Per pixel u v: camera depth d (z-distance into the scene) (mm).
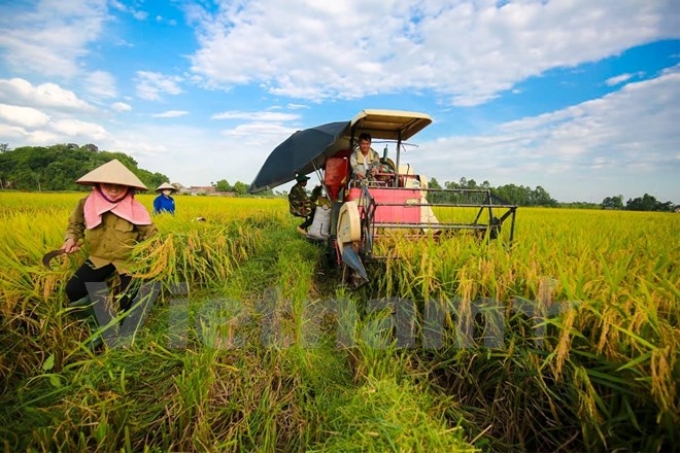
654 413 1901
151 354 2953
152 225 3738
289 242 7391
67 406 2355
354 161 5758
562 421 2289
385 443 2002
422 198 5273
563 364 2234
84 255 3836
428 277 3031
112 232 3400
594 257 3631
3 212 9109
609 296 2324
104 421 2121
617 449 1899
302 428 2354
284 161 6145
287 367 2900
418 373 2762
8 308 2895
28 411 2289
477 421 2473
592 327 2291
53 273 3264
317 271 6113
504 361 2508
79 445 2115
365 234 4043
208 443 2182
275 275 5305
